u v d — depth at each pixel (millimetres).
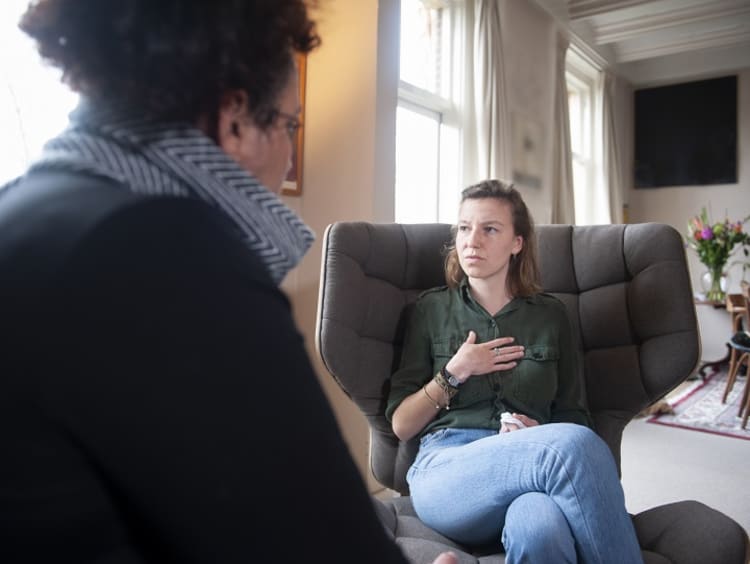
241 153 480
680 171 5934
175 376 324
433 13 3447
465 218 1439
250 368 347
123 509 356
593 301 1531
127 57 403
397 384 1392
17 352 319
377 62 2328
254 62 444
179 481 327
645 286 1438
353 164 2371
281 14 459
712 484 2527
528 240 1463
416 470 1256
